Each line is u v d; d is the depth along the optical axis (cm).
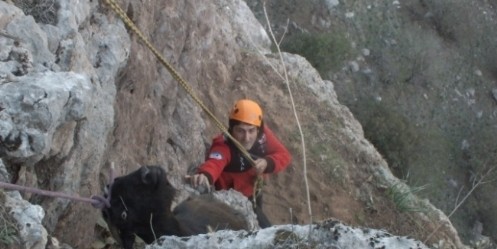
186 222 477
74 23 522
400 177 2134
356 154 998
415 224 953
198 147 777
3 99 409
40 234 375
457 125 2439
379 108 2264
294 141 952
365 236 349
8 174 407
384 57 2427
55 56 500
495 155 2367
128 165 632
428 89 2459
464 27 2608
